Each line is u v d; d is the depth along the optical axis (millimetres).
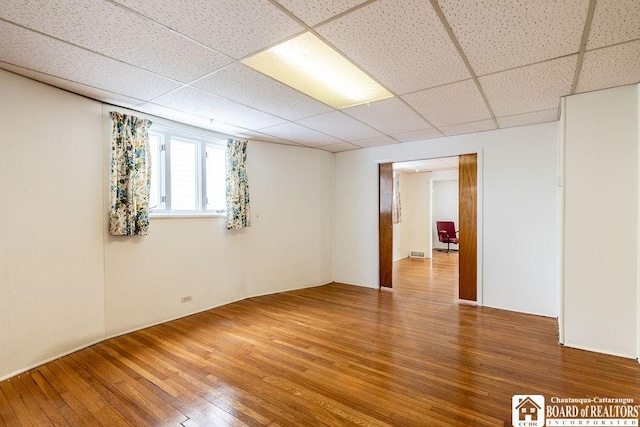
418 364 2461
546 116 3348
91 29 1730
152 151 3424
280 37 1828
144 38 1830
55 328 2543
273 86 2551
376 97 2811
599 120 2631
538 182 3645
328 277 5309
